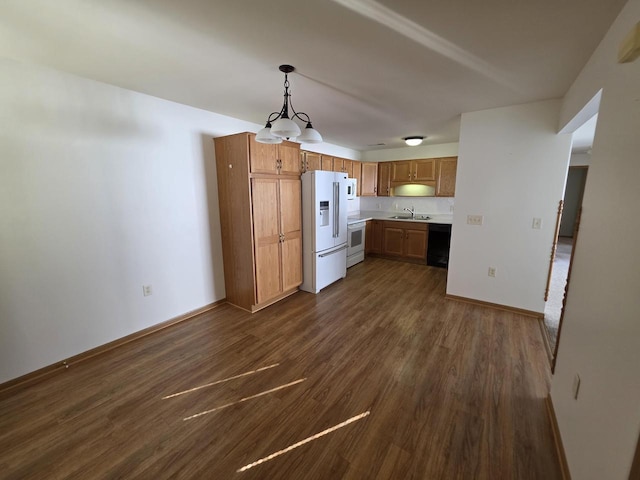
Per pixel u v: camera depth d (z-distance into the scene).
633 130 1.04
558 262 5.51
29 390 2.00
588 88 1.82
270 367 2.23
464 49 1.73
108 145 2.37
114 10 1.34
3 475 1.40
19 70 1.90
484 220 3.21
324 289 4.00
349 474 1.38
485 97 2.64
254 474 1.39
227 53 1.79
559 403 1.60
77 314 2.30
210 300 3.37
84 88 2.20
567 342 1.59
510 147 2.96
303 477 1.37
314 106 2.92
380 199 6.38
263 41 1.64
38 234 2.06
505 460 1.45
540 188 2.88
